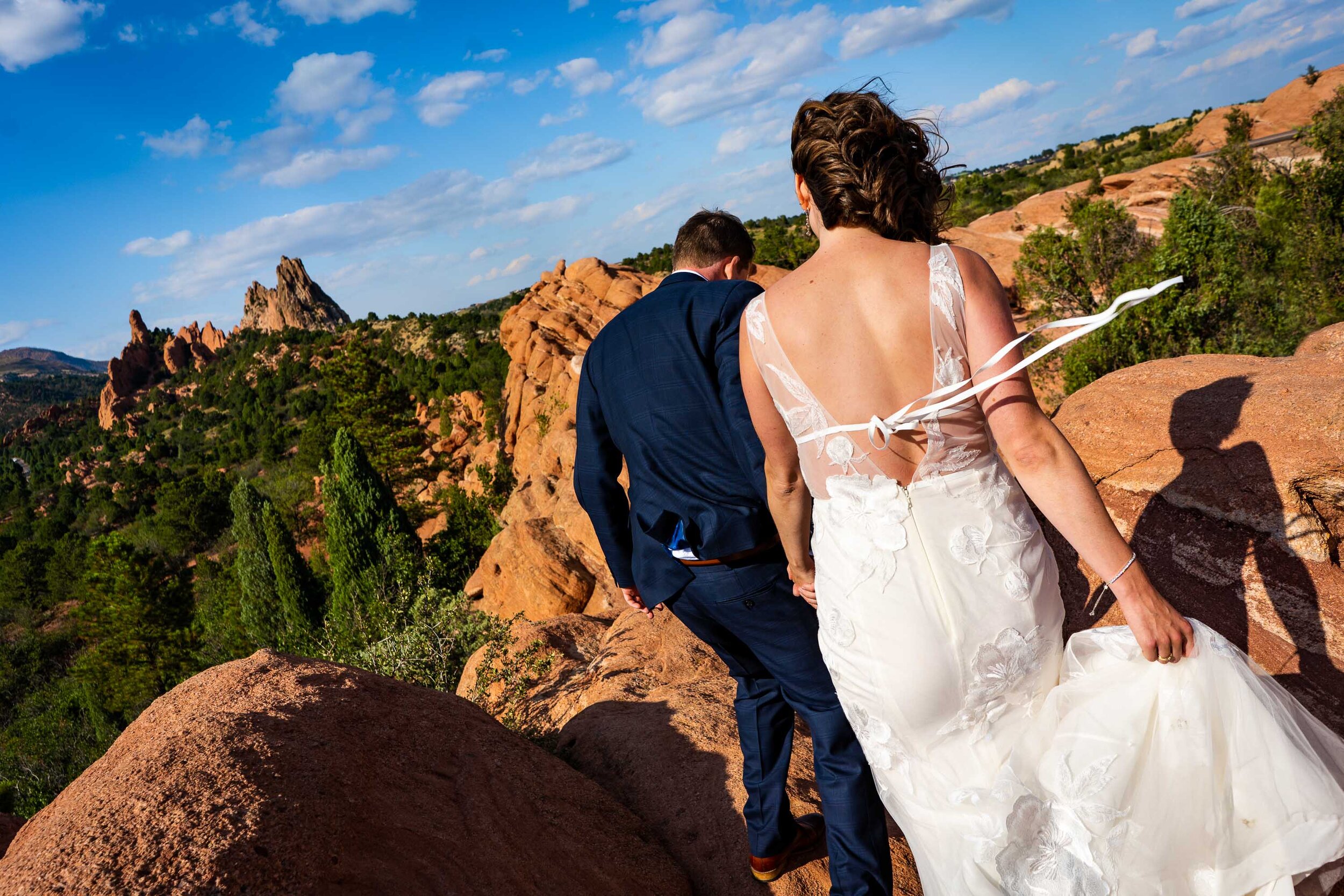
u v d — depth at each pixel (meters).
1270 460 2.61
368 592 23.09
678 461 1.98
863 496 1.42
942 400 1.36
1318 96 53.19
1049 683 1.48
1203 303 15.61
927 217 1.46
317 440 76.81
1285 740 1.32
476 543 40.81
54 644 63.44
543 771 2.51
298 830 1.70
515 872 1.99
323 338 177.38
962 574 1.40
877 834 1.90
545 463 26.95
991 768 1.45
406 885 1.75
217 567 68.75
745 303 1.93
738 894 2.30
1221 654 1.37
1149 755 1.37
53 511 140.00
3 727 52.44
